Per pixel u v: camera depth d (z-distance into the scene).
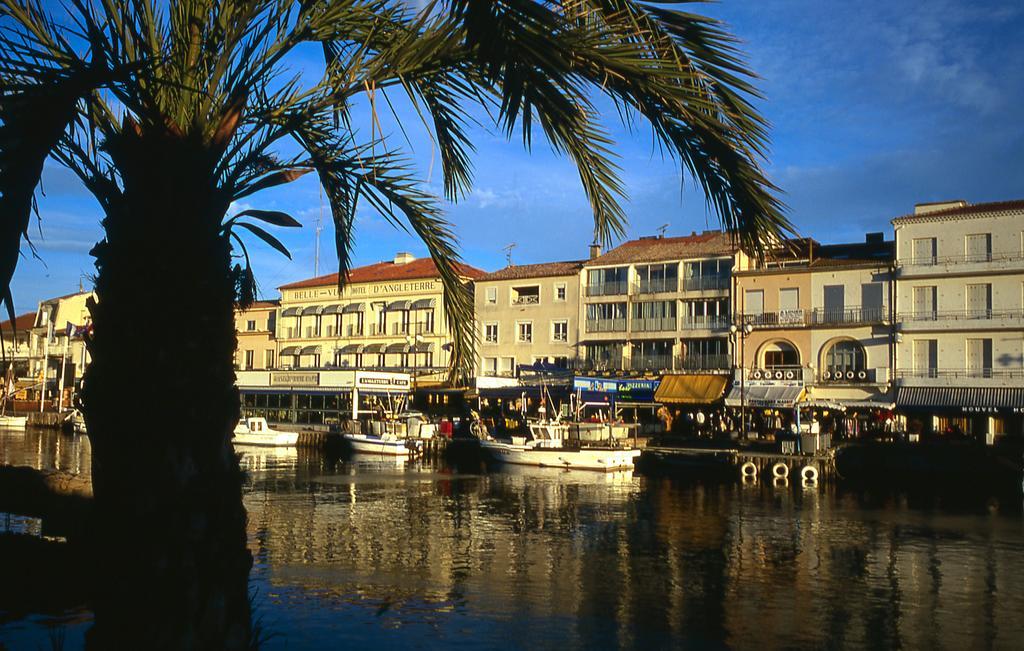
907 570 19.77
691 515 28.61
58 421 76.12
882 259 53.72
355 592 16.00
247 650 5.39
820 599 16.77
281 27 5.86
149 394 5.11
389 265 78.12
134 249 5.20
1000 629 14.78
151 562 5.01
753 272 56.28
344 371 60.75
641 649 13.16
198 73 5.52
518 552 21.02
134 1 5.50
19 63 4.46
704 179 5.48
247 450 57.22
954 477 39.78
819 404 46.97
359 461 49.66
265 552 20.19
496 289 67.94
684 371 58.25
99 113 5.55
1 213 4.04
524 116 4.56
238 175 5.77
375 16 6.25
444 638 13.21
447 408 64.25
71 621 10.23
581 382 50.16
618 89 5.29
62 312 92.69
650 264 61.22
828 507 31.36
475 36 4.26
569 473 43.72
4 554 12.24
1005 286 48.78
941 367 50.00
